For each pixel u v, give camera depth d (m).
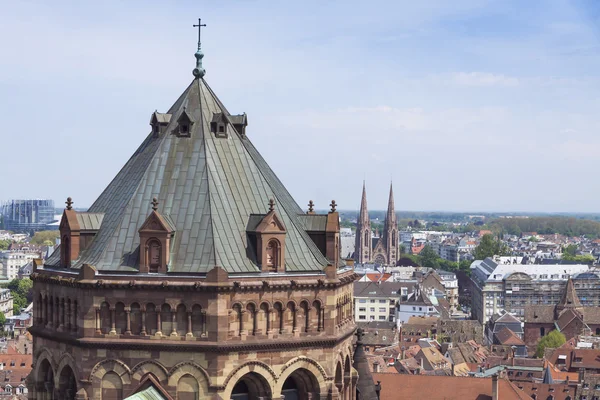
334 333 63.78
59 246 70.38
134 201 64.31
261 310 61.22
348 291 69.06
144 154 68.00
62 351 63.53
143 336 60.16
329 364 63.38
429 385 182.75
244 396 62.28
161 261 60.62
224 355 59.56
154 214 60.84
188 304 59.69
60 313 63.97
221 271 59.34
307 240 66.12
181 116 67.12
